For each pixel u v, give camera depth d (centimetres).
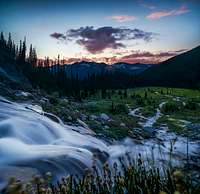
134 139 1775
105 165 290
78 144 1312
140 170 320
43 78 8756
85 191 267
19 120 1401
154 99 9706
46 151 964
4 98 2133
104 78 15350
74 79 9469
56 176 692
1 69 6875
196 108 7056
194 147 1625
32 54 10888
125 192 268
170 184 251
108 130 1919
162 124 3422
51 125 1520
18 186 120
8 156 855
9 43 9856
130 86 19075
